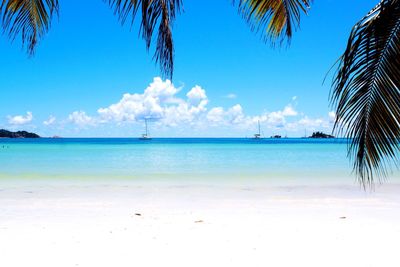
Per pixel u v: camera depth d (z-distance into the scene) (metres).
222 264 5.62
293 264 5.63
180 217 8.88
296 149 56.22
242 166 24.52
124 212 9.50
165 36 3.72
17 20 4.41
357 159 3.60
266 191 13.58
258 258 5.89
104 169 22.14
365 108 3.46
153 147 67.62
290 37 4.91
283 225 8.08
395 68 3.27
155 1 3.60
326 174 19.52
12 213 9.33
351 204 10.85
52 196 12.22
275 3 4.67
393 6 3.18
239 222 8.35
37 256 5.91
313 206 10.49
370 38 3.28
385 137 3.41
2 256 5.89
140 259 5.81
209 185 15.30
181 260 5.77
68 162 27.62
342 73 3.40
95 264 5.57
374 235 7.27
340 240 6.93
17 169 21.84
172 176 18.55
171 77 3.78
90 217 8.85
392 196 12.44
